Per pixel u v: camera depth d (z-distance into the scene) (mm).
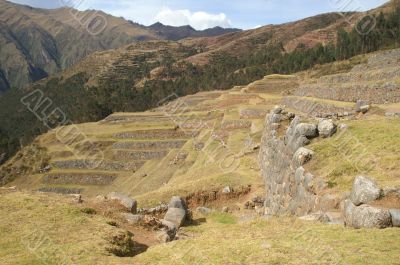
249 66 163750
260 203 28250
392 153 18422
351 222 13422
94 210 18156
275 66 140125
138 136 79750
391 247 11000
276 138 27547
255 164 36531
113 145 77688
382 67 62375
